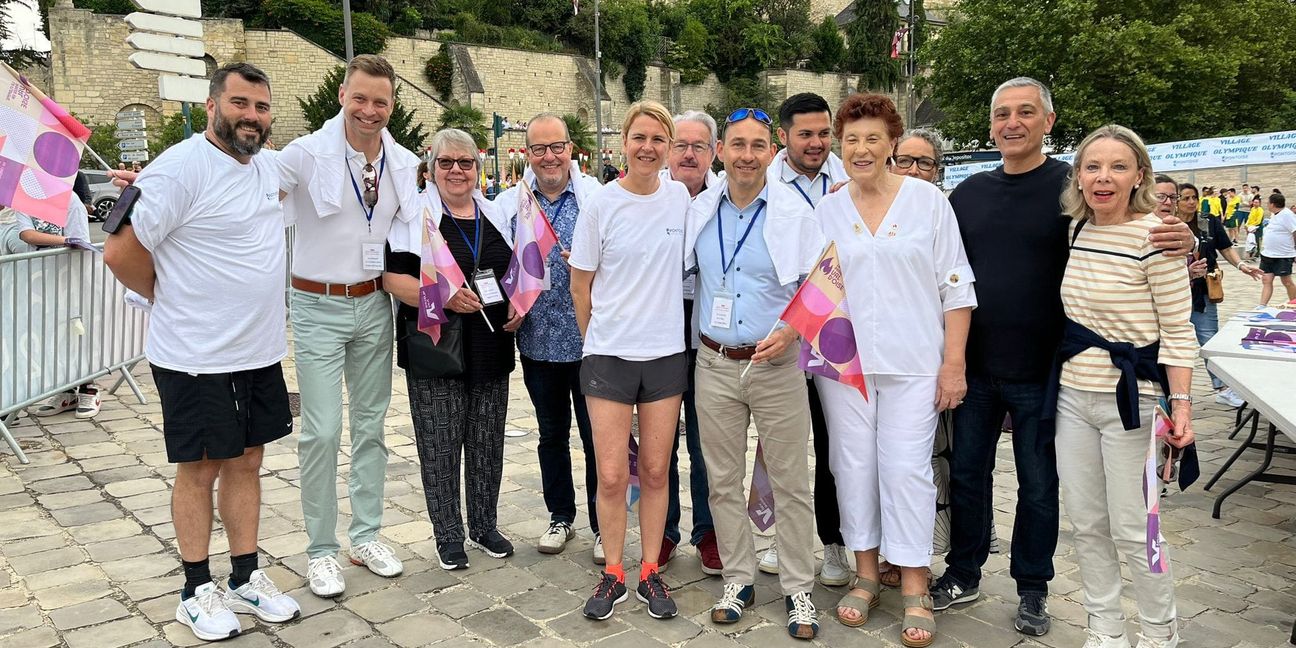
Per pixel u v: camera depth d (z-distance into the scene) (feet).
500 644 10.67
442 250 12.37
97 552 13.37
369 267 12.30
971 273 10.72
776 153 13.32
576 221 12.50
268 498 15.94
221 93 10.21
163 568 12.82
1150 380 9.62
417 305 12.53
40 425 20.77
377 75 11.68
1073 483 10.28
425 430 12.91
